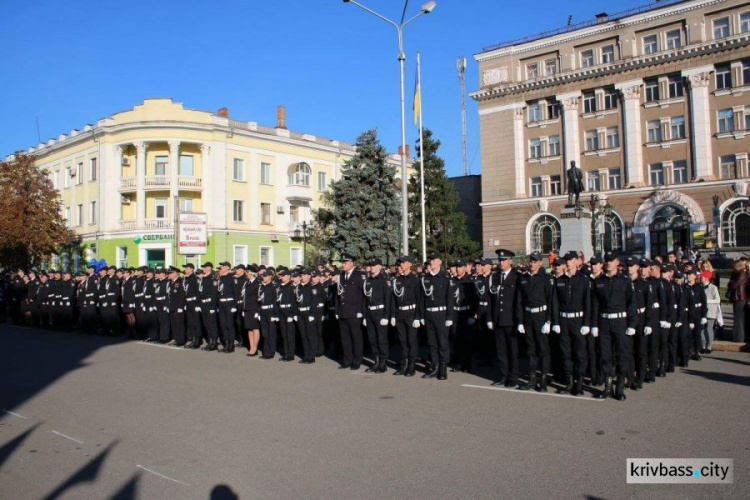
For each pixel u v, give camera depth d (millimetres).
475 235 52344
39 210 35938
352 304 12023
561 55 43625
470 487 5383
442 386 10078
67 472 6109
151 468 6141
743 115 36844
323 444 6754
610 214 40938
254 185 42875
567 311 9281
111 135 41375
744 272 13164
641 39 40438
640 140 40531
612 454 6184
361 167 30031
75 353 14625
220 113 42812
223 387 10125
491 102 46938
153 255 39875
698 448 6312
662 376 10445
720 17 37406
